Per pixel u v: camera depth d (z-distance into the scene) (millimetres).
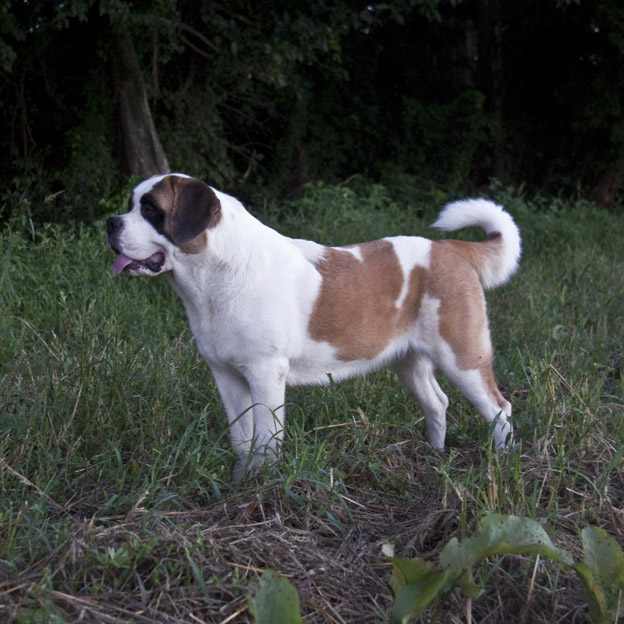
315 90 9344
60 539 2480
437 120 9562
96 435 3098
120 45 6227
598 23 9883
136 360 3570
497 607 2434
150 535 2527
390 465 3135
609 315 4945
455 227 3434
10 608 2238
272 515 2754
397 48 10227
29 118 6719
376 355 3250
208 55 6520
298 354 3135
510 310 4801
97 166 6484
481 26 10609
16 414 3230
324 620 2381
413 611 2244
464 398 3486
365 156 9602
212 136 7734
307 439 3252
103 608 2303
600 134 10680
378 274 3203
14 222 5547
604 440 3191
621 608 2318
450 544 2324
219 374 3154
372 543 2701
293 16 6207
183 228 2951
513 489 2805
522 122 10984
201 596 2379
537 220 7219
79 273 4512
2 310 3947
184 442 2961
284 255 3102
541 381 3508
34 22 5938
